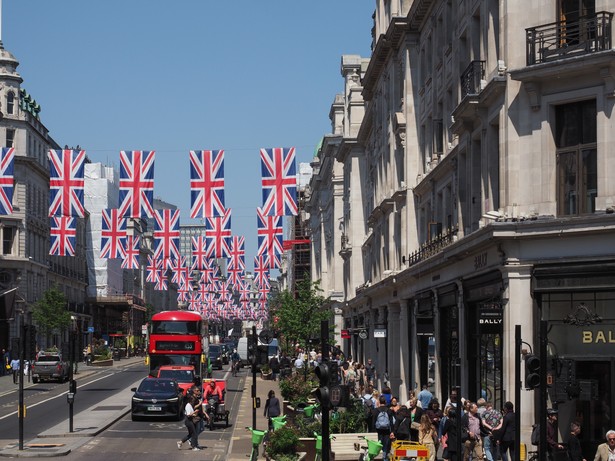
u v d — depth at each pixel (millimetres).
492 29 33719
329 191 112688
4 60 110375
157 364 58844
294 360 81125
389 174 60750
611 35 28375
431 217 48250
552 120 29875
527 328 29875
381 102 65438
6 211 51812
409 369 54031
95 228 150000
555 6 29922
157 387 48188
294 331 88000
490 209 33188
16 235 109375
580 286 28859
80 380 80438
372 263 71875
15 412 51250
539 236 29469
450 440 28219
